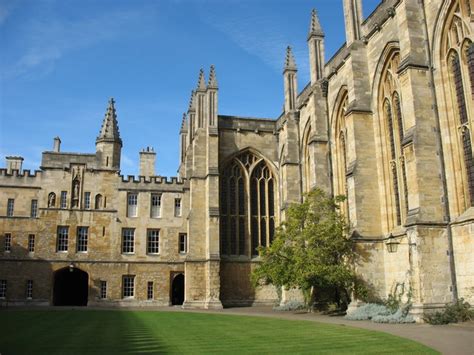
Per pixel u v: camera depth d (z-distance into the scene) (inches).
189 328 1115.3
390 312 1298.0
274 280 1633.9
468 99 1206.9
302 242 1589.6
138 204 2583.7
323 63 2041.1
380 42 1546.5
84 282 2719.0
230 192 2463.1
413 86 1278.3
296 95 2320.4
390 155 1525.6
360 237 1483.8
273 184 2517.2
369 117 1582.2
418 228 1190.9
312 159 1894.7
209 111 2436.0
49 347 770.2
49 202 2506.2
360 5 1692.9
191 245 2336.4
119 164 2642.7
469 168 1203.2
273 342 825.5
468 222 1149.1
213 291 2239.2
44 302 2412.6
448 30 1272.1
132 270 2512.3
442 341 805.9
